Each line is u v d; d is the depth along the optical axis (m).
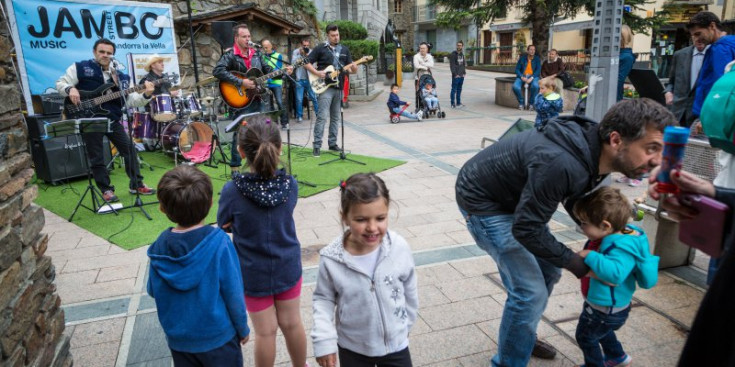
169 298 1.77
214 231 1.83
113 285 3.40
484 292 3.19
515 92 12.09
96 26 7.34
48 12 6.86
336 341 1.79
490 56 31.92
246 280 2.07
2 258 1.71
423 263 3.63
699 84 4.31
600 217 2.00
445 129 9.53
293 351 2.26
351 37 16.75
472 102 13.97
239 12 9.60
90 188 4.88
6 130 1.96
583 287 2.17
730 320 0.97
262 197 2.02
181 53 9.11
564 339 2.65
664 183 1.27
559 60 11.52
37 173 6.11
